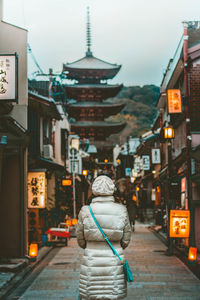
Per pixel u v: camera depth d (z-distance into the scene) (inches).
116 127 3304.6
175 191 572.4
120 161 2114.9
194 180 539.8
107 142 3245.6
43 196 536.4
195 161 559.8
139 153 1453.0
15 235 452.8
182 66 609.3
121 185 1988.2
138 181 1700.3
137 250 589.6
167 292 319.3
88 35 3307.1
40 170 539.8
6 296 308.5
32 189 537.6
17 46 474.6
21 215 454.6
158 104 922.7
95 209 180.2
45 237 631.2
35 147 639.1
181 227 486.9
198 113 551.2
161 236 804.6
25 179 473.4
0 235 453.7
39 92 933.2
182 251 541.6
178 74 666.2
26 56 477.4
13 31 472.4
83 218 180.7
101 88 3132.4
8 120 375.2
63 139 1012.5
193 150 531.5
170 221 489.7
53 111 732.7
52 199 735.7
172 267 438.3
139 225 1218.0
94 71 3176.7
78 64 3176.7
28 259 451.8
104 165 2950.3
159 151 1038.4
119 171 2258.9
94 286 172.1
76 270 420.2
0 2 462.3
